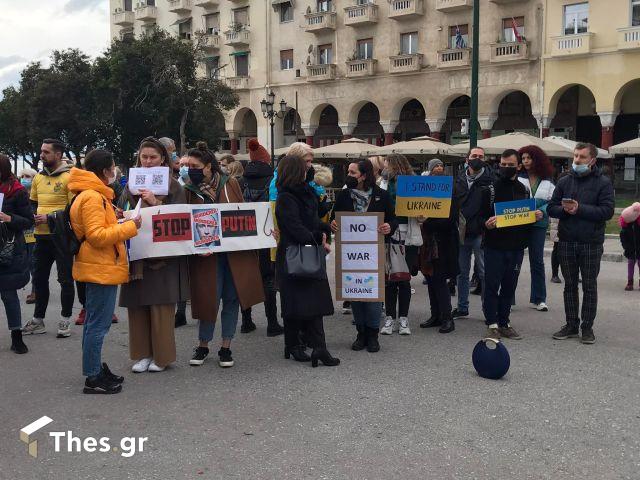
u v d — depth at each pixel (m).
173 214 5.55
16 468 3.89
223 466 3.91
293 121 40.62
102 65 36.19
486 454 4.07
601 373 5.73
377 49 35.34
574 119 31.89
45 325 7.76
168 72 35.25
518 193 6.88
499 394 5.17
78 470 3.87
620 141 31.48
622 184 30.72
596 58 28.62
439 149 22.52
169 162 5.85
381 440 4.28
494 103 31.80
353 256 6.29
